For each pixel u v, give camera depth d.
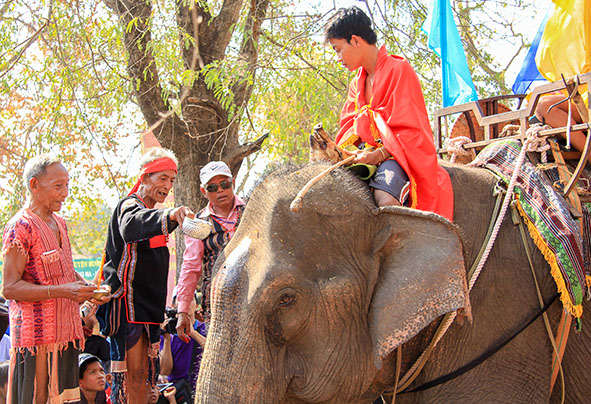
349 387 2.92
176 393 6.06
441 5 5.70
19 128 14.09
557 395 3.50
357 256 2.95
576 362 3.46
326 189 3.00
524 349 3.22
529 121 3.78
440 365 3.21
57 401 4.23
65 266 4.46
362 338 2.92
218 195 5.09
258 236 2.90
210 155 10.34
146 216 4.48
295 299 2.80
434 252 2.82
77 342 4.54
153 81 9.99
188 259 5.21
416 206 3.17
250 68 9.34
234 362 2.74
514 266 3.26
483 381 3.17
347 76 9.55
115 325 4.73
